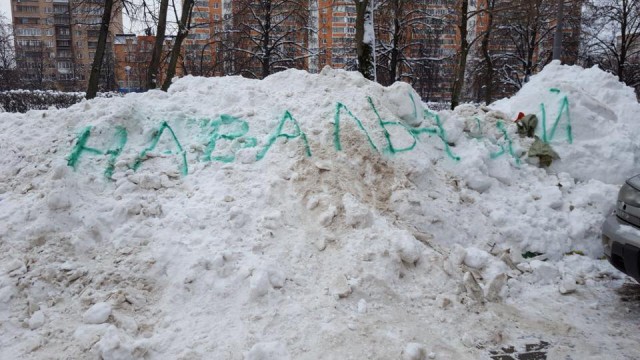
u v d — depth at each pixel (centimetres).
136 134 587
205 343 363
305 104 620
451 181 590
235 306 397
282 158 546
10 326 375
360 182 533
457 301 427
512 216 560
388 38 2555
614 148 666
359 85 644
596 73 797
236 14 2362
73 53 4978
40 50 5209
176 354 354
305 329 376
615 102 759
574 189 631
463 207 559
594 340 394
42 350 353
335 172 524
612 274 515
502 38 2625
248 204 488
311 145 555
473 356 366
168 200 503
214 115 622
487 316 417
